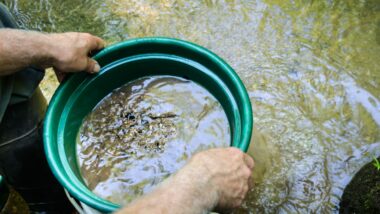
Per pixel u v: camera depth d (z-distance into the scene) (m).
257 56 1.78
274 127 1.60
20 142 1.27
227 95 1.16
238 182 0.93
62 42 1.10
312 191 1.48
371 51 1.76
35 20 1.98
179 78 1.29
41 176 1.38
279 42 1.81
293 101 1.66
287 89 1.69
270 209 1.46
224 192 0.90
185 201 0.81
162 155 1.18
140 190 1.12
